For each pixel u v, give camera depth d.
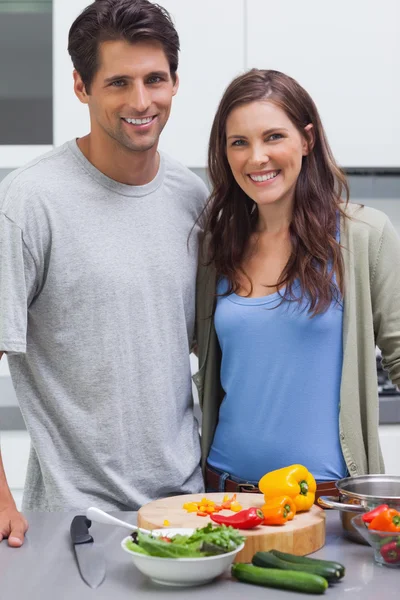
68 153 1.93
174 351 1.95
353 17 3.17
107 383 1.85
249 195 1.94
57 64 3.12
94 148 1.90
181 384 1.96
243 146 1.92
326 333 1.87
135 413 1.87
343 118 3.21
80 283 1.85
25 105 3.35
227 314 1.95
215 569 1.37
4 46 3.32
